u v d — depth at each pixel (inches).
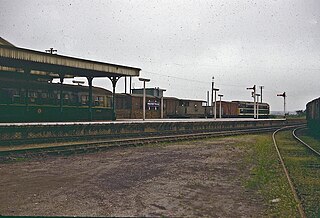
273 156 597.3
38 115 1001.5
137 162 523.5
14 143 657.0
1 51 795.4
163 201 293.6
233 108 2474.2
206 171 447.8
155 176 407.5
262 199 303.0
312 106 1263.5
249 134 1282.0
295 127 1908.2
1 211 256.7
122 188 340.2
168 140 888.3
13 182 363.6
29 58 864.9
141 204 282.5
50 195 307.1
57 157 565.3
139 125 1094.4
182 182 374.6
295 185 365.7
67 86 1128.8
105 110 1330.0
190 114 2283.5
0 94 879.1
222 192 330.0
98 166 478.3
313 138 1071.0
